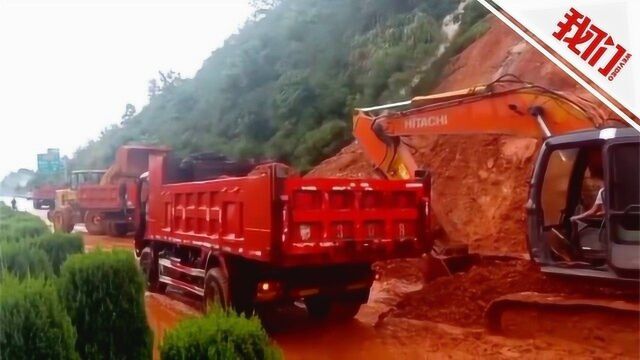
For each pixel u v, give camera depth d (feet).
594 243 20.04
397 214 22.65
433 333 21.68
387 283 31.40
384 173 28.76
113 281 15.10
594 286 19.74
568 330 19.25
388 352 20.29
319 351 20.68
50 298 11.80
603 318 18.51
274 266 21.95
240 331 11.39
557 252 20.66
